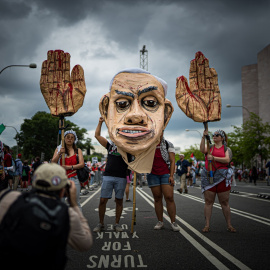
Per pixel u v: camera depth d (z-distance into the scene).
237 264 3.92
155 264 3.95
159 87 6.04
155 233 5.82
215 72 6.54
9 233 1.94
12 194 2.13
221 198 6.00
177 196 14.09
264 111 60.56
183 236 5.54
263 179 40.69
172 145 6.24
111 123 5.93
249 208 9.59
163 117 6.04
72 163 5.46
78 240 2.23
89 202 11.52
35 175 2.19
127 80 6.03
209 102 6.41
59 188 2.19
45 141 59.50
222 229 6.18
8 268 1.92
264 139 37.91
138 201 11.96
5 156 10.51
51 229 1.96
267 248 4.69
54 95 6.04
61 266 2.05
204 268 3.77
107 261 4.09
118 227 6.03
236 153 42.53
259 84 62.16
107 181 6.01
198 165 29.08
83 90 6.17
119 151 5.88
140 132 5.76
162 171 6.10
